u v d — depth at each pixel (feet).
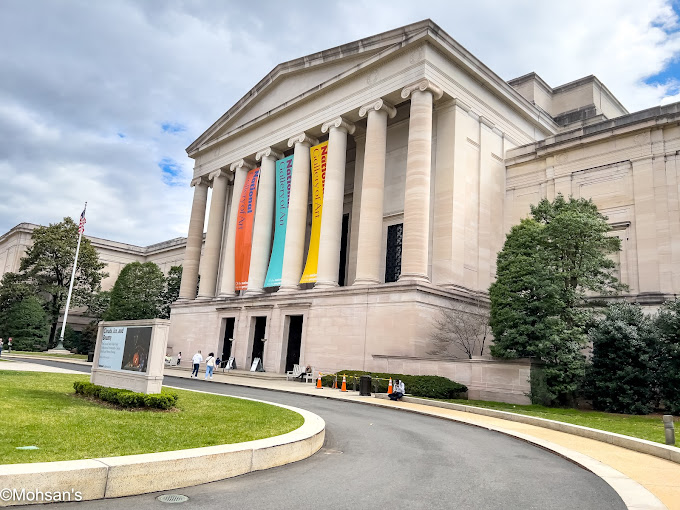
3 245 329.31
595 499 30.71
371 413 68.08
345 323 118.73
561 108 174.60
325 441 44.83
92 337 217.36
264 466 33.06
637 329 85.87
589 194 126.41
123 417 42.37
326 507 25.76
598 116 162.50
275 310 139.23
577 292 98.84
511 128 145.38
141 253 330.34
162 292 231.71
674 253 111.24
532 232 92.38
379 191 124.06
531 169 137.80
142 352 54.60
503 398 86.17
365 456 39.47
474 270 124.67
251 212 164.35
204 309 168.86
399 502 27.53
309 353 125.70
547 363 86.02
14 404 44.62
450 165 123.44
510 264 90.84
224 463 30.32
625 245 118.42
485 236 128.98
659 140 118.11
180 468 28.02
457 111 126.21
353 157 163.22
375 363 107.86
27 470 23.38
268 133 163.73
